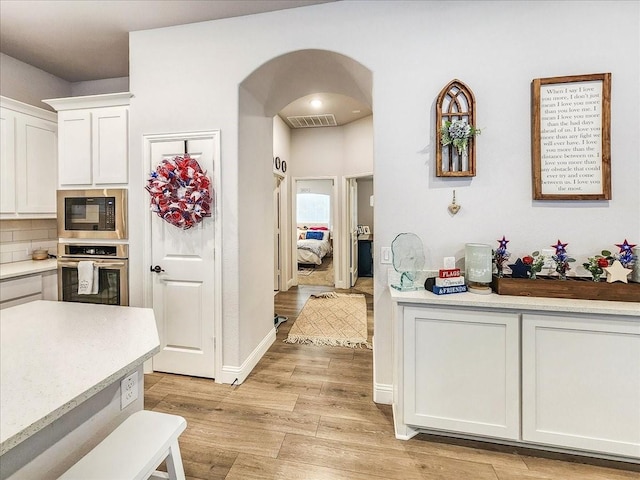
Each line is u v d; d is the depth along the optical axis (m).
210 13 2.38
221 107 2.48
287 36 2.35
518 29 2.02
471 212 2.10
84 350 1.11
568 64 1.97
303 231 9.48
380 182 2.21
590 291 1.75
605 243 1.95
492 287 1.99
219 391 2.39
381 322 2.25
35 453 0.88
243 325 2.59
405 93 2.17
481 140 2.08
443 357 1.81
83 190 2.72
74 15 2.40
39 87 3.29
